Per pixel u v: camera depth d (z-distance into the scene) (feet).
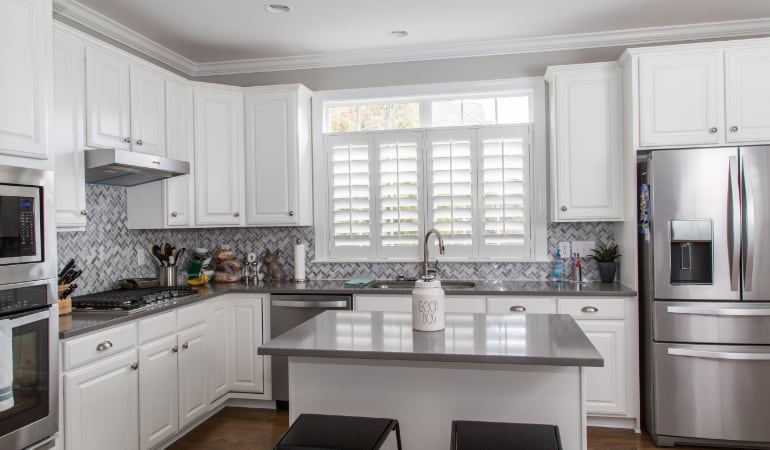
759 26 11.23
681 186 9.57
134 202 11.23
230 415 11.51
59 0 9.48
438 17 10.79
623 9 10.53
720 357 9.29
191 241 13.69
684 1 10.17
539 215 12.27
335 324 7.13
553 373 6.04
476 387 6.21
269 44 12.26
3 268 6.05
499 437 5.35
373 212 12.96
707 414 9.46
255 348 11.64
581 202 11.13
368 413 6.48
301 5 10.09
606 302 10.32
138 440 8.66
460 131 12.55
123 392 8.32
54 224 6.82
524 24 11.27
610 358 10.30
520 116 12.55
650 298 9.87
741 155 9.34
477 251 12.46
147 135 10.35
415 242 12.73
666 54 10.14
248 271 13.15
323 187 13.30
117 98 9.51
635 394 10.21
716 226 9.43
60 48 8.25
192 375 10.28
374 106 13.28
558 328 6.68
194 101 11.84
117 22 10.75
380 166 12.89
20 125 6.52
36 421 6.47
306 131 12.95
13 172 6.24
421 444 6.35
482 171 12.41
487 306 10.80
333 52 12.92
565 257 12.19
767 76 9.77
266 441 10.12
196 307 10.46
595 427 10.62
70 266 8.71
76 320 7.98
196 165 11.85
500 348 5.64
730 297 9.40
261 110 12.57
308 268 13.41
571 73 11.14
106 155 8.66
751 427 9.29
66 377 7.15
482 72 12.60
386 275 13.00
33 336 6.41
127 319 8.37
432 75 12.85
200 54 12.90
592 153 11.07
